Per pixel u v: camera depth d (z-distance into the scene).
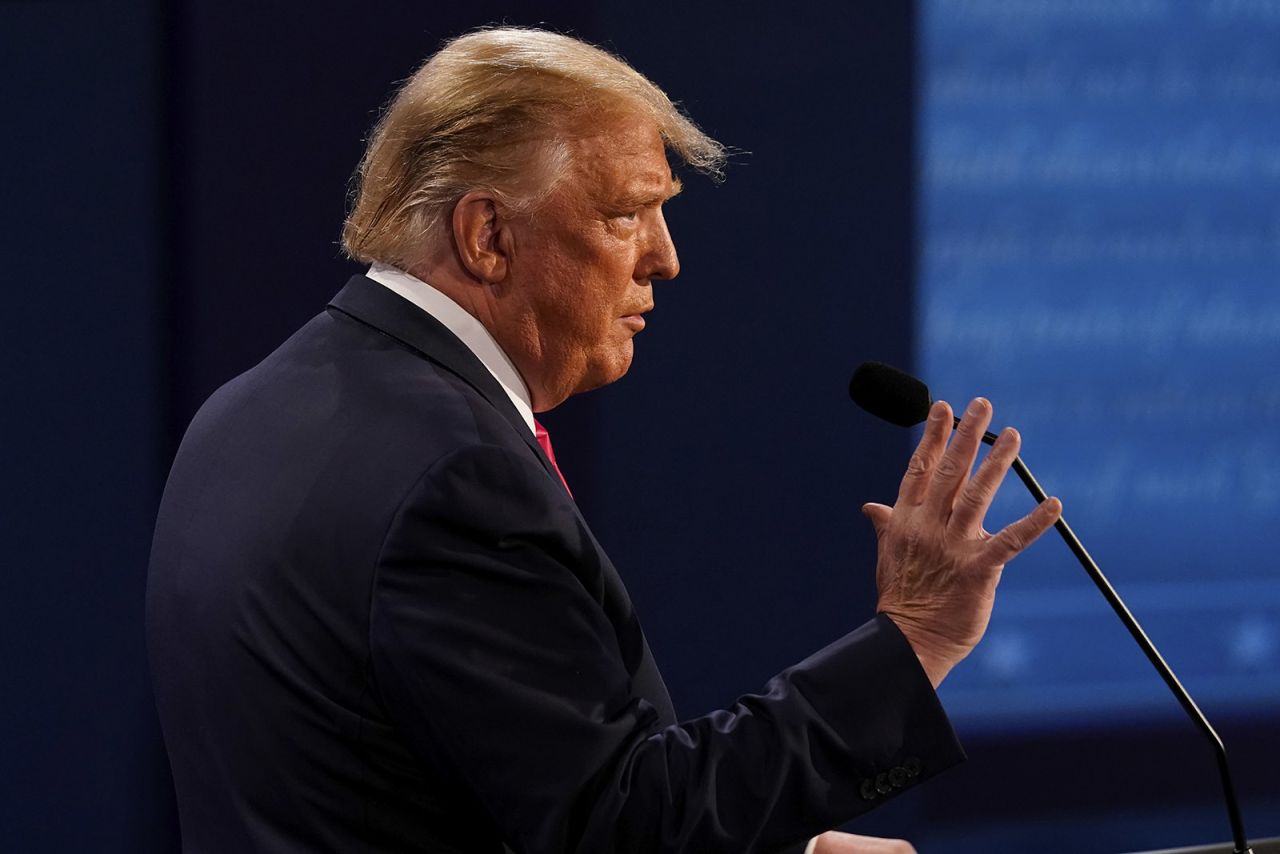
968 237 12.07
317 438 3.89
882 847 4.67
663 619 11.78
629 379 11.64
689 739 3.75
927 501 4.00
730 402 11.82
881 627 3.95
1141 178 12.23
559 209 4.13
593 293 4.20
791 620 12.00
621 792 3.61
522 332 4.21
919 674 3.87
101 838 10.69
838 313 11.94
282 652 3.75
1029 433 12.20
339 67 10.72
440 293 4.20
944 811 12.38
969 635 3.97
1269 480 12.48
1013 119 12.08
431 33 10.88
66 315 10.44
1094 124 12.16
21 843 10.59
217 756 3.89
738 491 11.87
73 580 10.55
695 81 11.56
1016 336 12.16
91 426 10.52
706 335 11.75
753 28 11.64
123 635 10.63
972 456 3.95
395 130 4.29
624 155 4.20
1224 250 12.34
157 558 4.17
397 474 3.70
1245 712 12.57
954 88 11.98
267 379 4.20
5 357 10.37
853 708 3.83
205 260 10.55
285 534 3.78
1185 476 12.38
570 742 3.59
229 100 10.53
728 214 11.71
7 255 10.32
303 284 10.75
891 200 11.95
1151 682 12.50
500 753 3.56
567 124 4.14
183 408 10.62
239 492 3.95
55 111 10.33
